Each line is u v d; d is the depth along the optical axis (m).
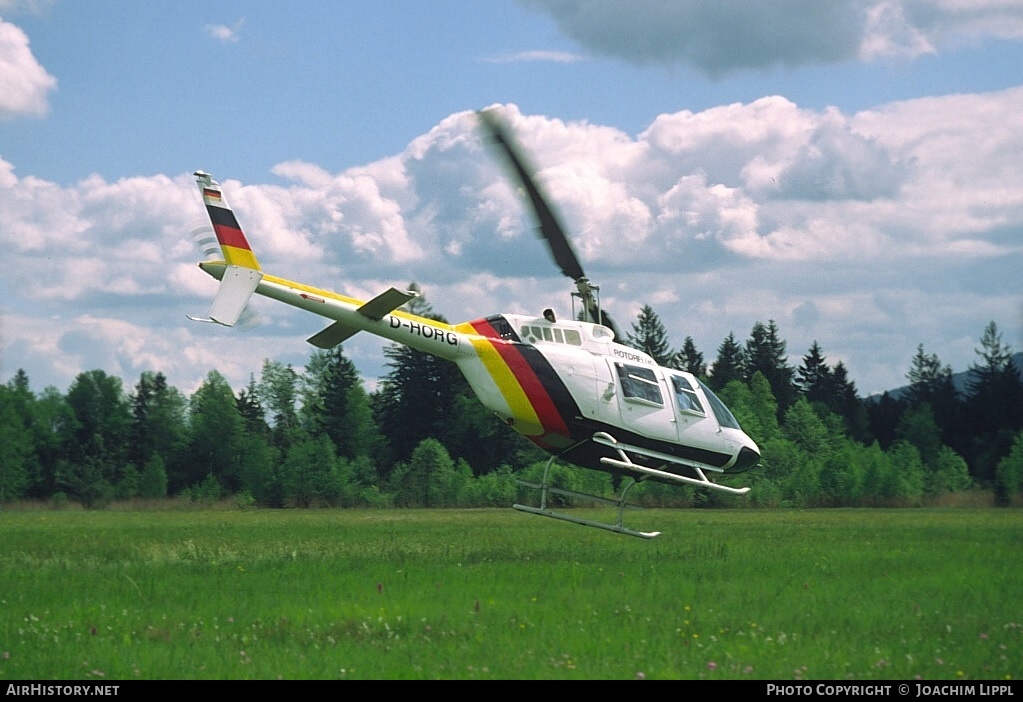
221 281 30.44
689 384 34.81
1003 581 24.05
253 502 95.50
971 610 20.03
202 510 87.44
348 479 96.75
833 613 19.55
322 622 18.28
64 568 26.48
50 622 18.38
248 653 16.08
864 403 140.38
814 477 86.44
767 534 41.53
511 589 21.98
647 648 16.42
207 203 30.81
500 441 107.69
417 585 22.73
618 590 21.94
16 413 97.12
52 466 99.12
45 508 91.75
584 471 84.44
